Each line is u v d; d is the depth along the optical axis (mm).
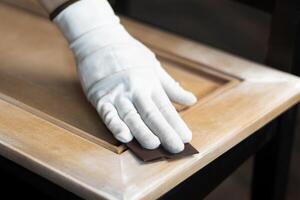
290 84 934
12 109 843
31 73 944
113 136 799
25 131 795
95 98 836
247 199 1527
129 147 766
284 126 1026
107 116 802
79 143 779
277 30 1037
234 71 970
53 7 866
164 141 758
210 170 869
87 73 849
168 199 815
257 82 941
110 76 829
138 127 772
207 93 921
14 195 1116
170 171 732
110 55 840
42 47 1022
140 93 808
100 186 702
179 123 788
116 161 746
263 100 889
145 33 1070
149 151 757
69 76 942
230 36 1673
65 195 779
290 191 1524
